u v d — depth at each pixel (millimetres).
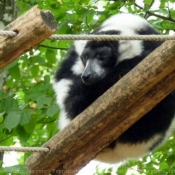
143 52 11094
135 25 11797
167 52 7742
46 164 9047
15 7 15102
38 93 12695
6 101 12375
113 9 15016
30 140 15570
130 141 10477
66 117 10945
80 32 14625
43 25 6484
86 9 14320
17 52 6836
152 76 7977
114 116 8539
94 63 10953
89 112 8586
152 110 10156
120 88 8281
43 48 15586
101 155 10867
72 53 11891
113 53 11148
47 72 19891
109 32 11484
